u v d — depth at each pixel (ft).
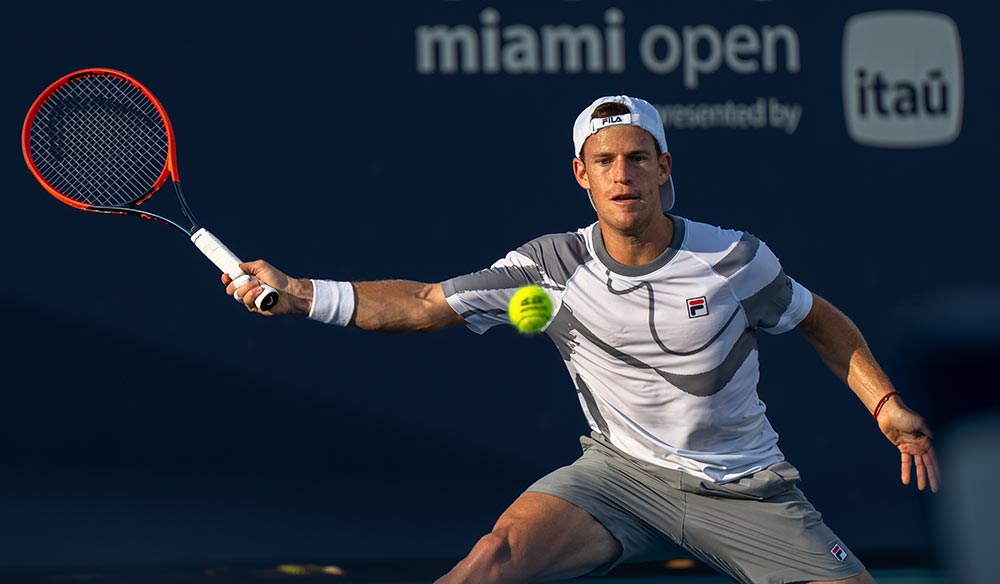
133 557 75.66
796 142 82.07
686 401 42.09
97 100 54.95
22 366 76.13
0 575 74.13
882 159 82.64
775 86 81.87
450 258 79.61
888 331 82.02
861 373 43.75
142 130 55.31
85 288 76.84
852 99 82.53
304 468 78.48
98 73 47.91
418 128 79.61
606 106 40.70
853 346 44.11
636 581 73.36
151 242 77.46
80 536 75.51
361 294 41.81
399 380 79.71
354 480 78.95
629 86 80.94
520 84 80.33
